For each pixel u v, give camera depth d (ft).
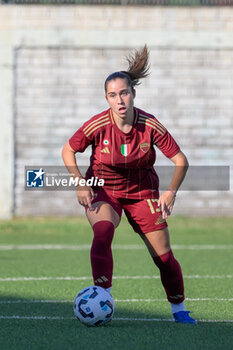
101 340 58.90
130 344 57.41
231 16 207.92
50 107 206.49
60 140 206.80
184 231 181.16
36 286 95.91
